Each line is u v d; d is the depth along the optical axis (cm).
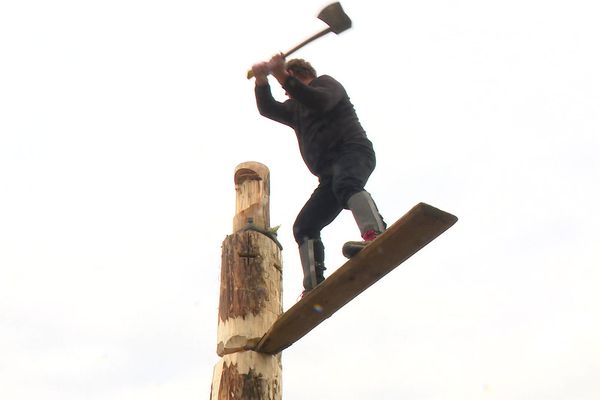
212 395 461
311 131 455
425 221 377
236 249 495
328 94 440
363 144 446
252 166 534
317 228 460
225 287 486
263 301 479
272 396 459
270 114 471
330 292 417
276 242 510
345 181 430
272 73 441
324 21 430
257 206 518
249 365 457
